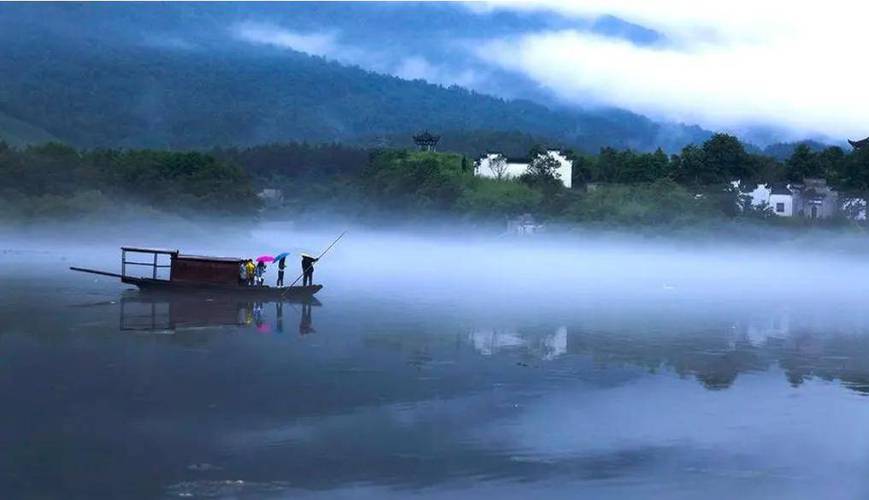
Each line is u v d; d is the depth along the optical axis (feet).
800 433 82.69
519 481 68.23
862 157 504.43
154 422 81.61
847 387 104.78
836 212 475.31
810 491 67.26
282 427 81.30
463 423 84.33
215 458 71.72
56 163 488.02
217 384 98.53
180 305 177.99
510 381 105.09
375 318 165.78
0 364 106.73
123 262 198.80
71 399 89.30
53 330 136.77
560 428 83.30
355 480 67.56
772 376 111.65
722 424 85.71
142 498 62.49
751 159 528.63
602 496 65.46
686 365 118.93
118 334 134.41
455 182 589.73
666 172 537.24
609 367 116.26
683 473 70.79
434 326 155.33
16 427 78.69
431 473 69.62
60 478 65.92
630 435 81.30
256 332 141.28
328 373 107.14
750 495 66.23
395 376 106.42
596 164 610.24
